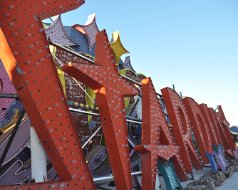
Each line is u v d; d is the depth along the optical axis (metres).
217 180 11.61
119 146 6.92
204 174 12.56
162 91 12.16
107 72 7.09
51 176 6.78
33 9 5.41
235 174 14.74
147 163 8.16
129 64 16.17
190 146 12.62
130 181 6.98
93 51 13.60
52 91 5.46
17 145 6.25
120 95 7.35
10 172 5.97
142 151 8.19
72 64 6.22
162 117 9.55
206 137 14.59
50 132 5.29
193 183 10.05
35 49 5.30
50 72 5.49
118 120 7.10
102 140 10.02
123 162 6.91
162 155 8.84
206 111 16.45
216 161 13.98
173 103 12.05
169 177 9.03
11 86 8.02
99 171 8.46
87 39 13.54
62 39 11.83
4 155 5.45
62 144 5.45
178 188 9.27
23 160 6.27
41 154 5.65
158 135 8.98
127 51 14.38
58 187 5.22
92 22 13.89
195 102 15.09
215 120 18.47
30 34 5.28
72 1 6.06
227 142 18.80
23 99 5.16
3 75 7.86
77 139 5.75
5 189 4.54
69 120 5.67
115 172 6.92
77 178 5.57
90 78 6.60
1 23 4.91
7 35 4.95
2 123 7.57
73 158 5.59
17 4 5.18
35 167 5.57
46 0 5.65
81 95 9.37
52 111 5.39
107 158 8.84
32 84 5.14
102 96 6.92
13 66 4.94
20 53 5.06
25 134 6.48
